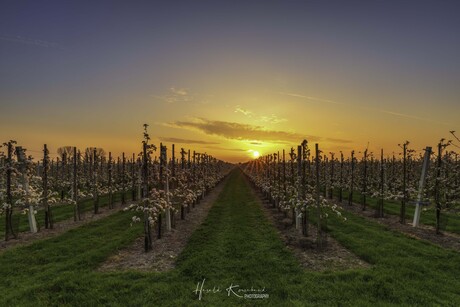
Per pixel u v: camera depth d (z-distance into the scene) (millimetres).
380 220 24141
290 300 9953
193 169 34906
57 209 30641
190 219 25828
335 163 51969
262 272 12461
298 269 12695
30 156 21078
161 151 20344
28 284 11438
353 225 20953
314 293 10438
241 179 85250
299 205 19062
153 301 9969
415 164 40906
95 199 29125
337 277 11609
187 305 9711
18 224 21766
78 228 21484
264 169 47188
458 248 16031
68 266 13242
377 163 46375
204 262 13555
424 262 13164
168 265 13805
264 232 19703
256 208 30531
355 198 37094
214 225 22250
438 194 19156
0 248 17062
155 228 21641
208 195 44219
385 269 12234
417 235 18922
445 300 9711
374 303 9641
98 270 13148
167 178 20844
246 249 15711
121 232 20000
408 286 10680
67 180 43281
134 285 11008
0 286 11445
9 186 19016
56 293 10484
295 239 17844
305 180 20141
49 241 17750
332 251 15523
